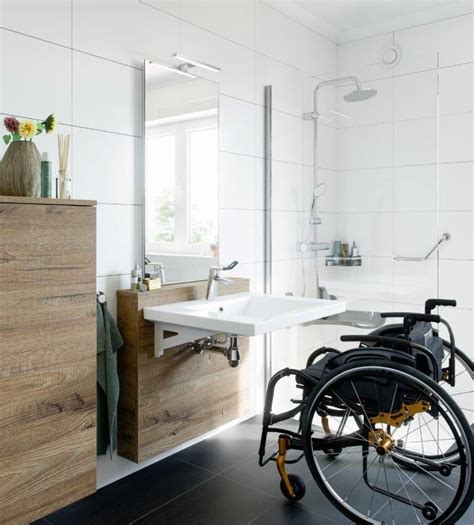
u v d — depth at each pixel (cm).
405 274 283
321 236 309
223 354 249
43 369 167
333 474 227
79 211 175
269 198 301
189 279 253
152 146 232
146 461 238
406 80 279
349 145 298
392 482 220
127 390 221
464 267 311
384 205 288
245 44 283
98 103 212
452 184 314
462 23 308
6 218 155
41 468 168
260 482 222
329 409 208
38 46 192
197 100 253
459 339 314
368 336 196
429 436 263
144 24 229
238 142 281
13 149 169
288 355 319
